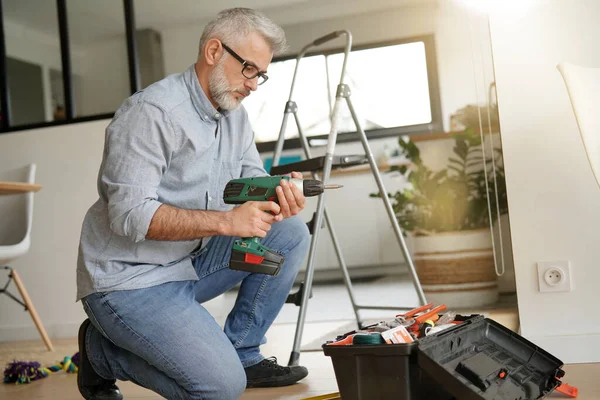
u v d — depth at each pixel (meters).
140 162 1.59
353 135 5.52
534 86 2.25
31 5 4.36
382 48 5.50
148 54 4.97
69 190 3.99
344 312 4.00
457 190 3.88
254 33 1.69
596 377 1.92
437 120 5.40
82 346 1.84
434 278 3.78
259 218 1.58
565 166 2.22
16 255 3.36
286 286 2.06
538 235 2.23
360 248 5.21
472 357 1.52
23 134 4.08
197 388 1.59
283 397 1.95
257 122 5.76
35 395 2.34
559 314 2.21
